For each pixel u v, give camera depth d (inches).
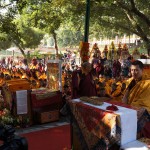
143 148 138.8
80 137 167.9
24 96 352.5
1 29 560.1
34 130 332.2
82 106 164.1
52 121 364.8
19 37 602.5
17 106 348.2
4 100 392.2
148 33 1034.7
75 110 171.3
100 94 383.9
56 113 368.2
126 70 685.9
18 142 127.9
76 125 171.5
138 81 185.0
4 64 1407.5
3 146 125.0
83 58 386.3
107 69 695.1
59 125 351.3
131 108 154.5
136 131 149.1
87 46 386.9
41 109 362.3
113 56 800.3
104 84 409.1
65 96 383.2
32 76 653.9
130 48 1697.8
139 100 170.7
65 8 886.4
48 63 443.2
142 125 152.7
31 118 355.6
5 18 550.9
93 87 306.7
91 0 540.1
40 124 357.1
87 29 407.5
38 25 1043.3
